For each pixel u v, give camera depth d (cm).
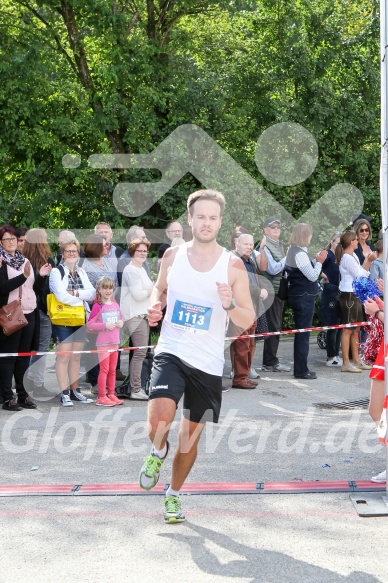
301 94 2064
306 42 2070
